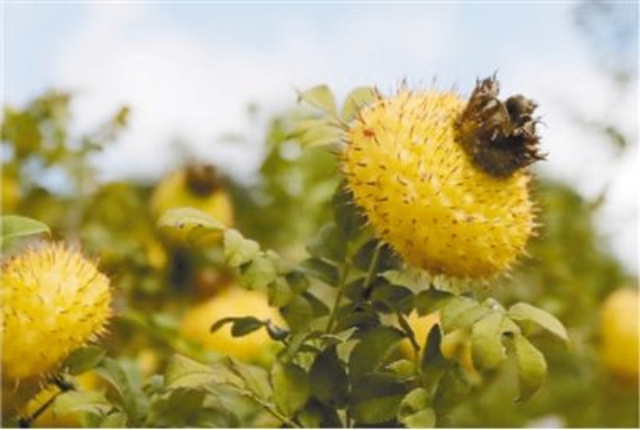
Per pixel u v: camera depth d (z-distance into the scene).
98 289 0.35
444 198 0.34
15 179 0.50
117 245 0.49
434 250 0.34
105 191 0.51
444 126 0.34
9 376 0.35
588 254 0.56
